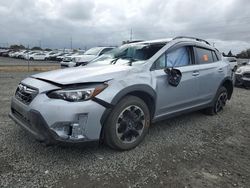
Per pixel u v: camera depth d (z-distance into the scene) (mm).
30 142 3834
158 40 4793
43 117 3115
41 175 2973
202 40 5547
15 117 3760
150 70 3992
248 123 5438
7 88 8750
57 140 3078
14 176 2928
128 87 3520
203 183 2979
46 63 31750
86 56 13766
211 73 5301
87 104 3150
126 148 3678
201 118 5605
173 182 2967
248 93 10055
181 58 4672
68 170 3104
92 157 3453
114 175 3051
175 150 3830
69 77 3404
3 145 3703
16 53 45875
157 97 4016
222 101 6125
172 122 5215
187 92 4641
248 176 3191
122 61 4344
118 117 3494
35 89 3346
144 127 3883
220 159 3623
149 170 3203
